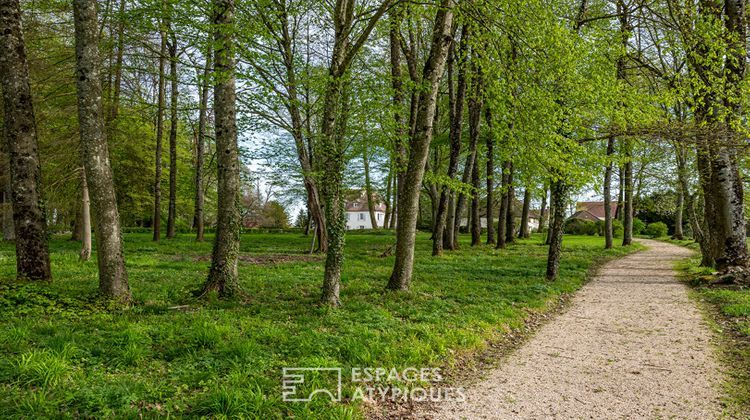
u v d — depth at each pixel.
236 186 9.45
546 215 55.59
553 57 9.78
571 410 4.79
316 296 9.88
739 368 5.98
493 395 5.21
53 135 14.80
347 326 7.21
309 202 20.77
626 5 14.23
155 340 6.08
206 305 8.47
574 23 13.29
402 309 8.74
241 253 20.31
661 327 8.33
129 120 18.31
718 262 13.55
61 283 9.62
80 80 8.04
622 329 8.28
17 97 8.72
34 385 4.34
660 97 11.20
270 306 8.64
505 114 10.74
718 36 11.74
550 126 10.38
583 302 11.02
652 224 47.81
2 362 4.64
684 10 11.80
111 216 8.30
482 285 12.22
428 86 10.13
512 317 8.81
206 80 9.26
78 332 6.07
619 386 5.45
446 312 8.79
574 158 11.27
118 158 23.92
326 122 9.09
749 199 21.28
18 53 8.70
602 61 11.64
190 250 20.50
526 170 13.18
